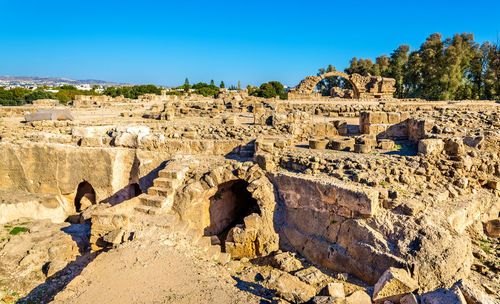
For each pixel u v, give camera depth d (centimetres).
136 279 808
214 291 774
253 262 1222
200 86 10119
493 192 1308
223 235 1526
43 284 1090
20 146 1820
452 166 1299
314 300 786
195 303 727
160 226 1118
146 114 2747
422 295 728
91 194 1941
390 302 800
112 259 895
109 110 3422
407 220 987
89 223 1584
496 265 978
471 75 5738
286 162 1397
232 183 1595
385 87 4644
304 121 2105
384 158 1382
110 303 722
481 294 676
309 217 1196
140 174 1728
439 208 1063
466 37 5628
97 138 1803
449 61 5044
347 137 1783
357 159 1359
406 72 6353
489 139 1465
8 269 1123
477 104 3259
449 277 860
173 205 1335
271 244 1250
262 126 2023
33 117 2464
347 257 1048
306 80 4503
